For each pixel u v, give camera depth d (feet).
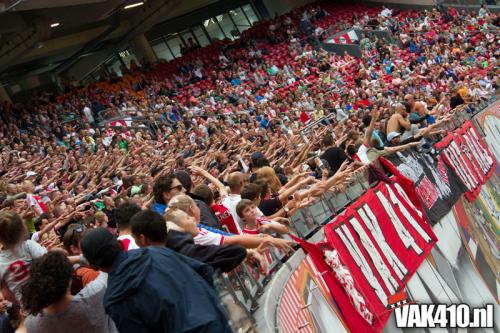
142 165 48.88
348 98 84.69
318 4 146.51
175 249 15.37
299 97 91.91
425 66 100.22
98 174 46.44
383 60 110.52
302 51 122.01
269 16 146.30
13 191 36.22
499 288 44.01
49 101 95.96
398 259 30.14
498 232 48.34
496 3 127.54
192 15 136.46
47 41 104.73
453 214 40.86
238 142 54.29
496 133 54.39
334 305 22.91
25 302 14.10
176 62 119.85
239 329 16.26
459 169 44.37
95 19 95.66
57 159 57.98
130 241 16.46
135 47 124.67
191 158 45.91
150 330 12.37
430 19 126.11
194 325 12.17
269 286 19.45
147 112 89.30
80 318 14.39
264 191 24.54
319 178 33.83
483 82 82.17
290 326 18.95
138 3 101.81
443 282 34.55
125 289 12.43
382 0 140.67
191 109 91.66
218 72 116.06
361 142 36.47
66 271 14.25
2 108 90.58
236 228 22.82
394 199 32.45
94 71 123.65
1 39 90.02
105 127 83.61
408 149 38.11
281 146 47.50
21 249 17.26
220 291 15.03
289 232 23.17
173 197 18.98
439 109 52.06
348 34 127.34
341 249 25.18
